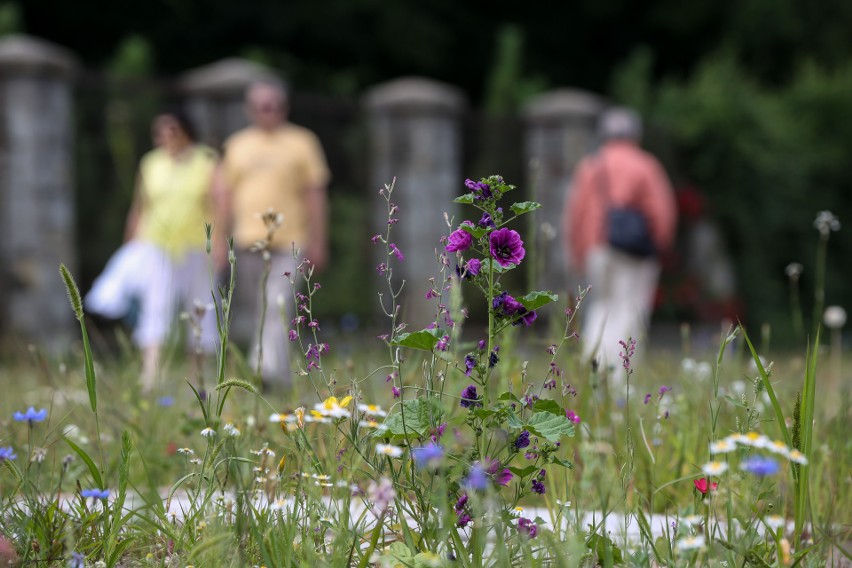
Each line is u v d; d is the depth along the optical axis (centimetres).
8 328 1550
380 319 1791
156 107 1720
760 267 2461
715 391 357
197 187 1089
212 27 2781
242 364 518
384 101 1930
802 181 2548
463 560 311
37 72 1582
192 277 1088
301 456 355
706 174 2416
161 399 600
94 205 1659
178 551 347
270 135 1123
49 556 330
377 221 1912
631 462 358
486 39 3098
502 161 2055
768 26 3284
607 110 2128
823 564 346
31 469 446
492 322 346
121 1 2717
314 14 2812
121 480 355
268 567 310
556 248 2038
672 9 3284
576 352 542
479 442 342
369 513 391
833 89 2822
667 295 2281
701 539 298
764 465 269
